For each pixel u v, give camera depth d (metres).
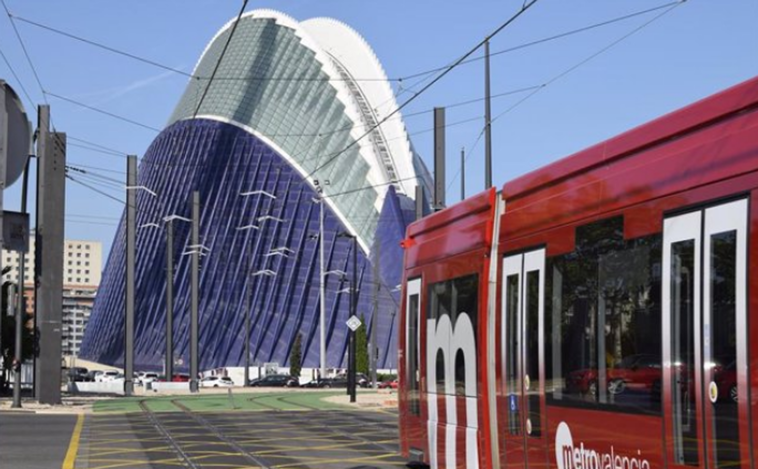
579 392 9.99
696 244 8.03
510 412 11.88
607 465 9.37
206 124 121.44
